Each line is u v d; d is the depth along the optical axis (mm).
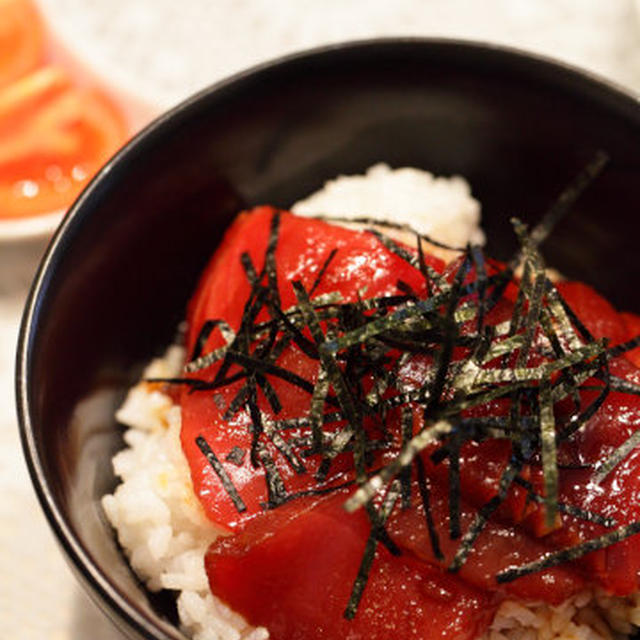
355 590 286
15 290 398
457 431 281
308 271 324
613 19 447
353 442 293
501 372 290
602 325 328
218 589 298
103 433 327
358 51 337
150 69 438
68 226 308
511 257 365
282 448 298
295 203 364
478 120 351
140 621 275
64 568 349
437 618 290
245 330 311
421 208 354
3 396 378
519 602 298
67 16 448
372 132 355
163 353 349
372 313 312
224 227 352
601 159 340
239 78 331
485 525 290
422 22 448
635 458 294
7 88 423
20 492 361
